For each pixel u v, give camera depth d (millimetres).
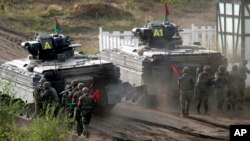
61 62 62312
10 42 100500
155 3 138625
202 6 135500
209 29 89500
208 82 61344
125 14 126188
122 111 63500
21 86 59594
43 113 54656
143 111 63594
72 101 53875
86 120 52312
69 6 131500
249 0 77000
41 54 63375
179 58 64812
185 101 60375
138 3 137750
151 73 64688
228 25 80938
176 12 131625
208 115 61250
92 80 58906
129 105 66688
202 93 61250
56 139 47594
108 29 116375
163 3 138875
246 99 67125
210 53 65938
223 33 82125
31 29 113188
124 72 69062
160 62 64500
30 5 130250
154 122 58281
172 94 65062
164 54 64625
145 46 70250
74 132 53406
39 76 57688
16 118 57188
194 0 139125
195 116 60812
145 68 64812
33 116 55531
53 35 64438
